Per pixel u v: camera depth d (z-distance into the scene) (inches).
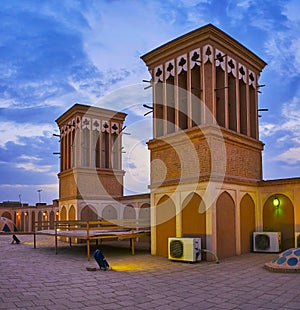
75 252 527.5
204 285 280.2
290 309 211.8
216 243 411.8
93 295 252.7
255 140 502.9
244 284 279.7
